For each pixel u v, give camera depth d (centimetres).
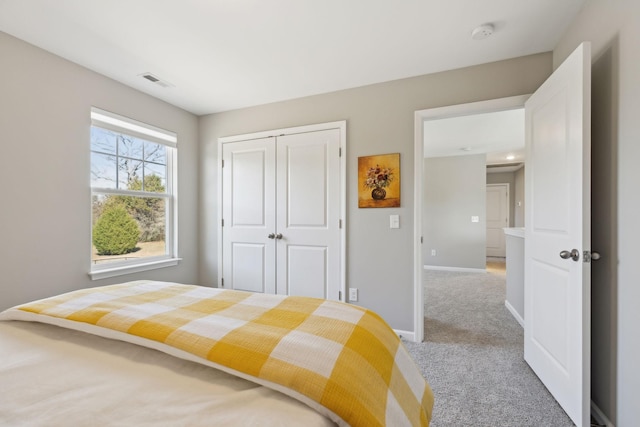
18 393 74
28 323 116
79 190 229
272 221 307
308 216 291
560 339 164
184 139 325
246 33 193
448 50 214
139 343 92
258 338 86
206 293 138
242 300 127
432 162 599
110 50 211
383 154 262
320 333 92
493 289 432
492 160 636
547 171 178
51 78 213
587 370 142
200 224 343
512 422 152
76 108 228
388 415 75
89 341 101
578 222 145
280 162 303
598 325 157
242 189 322
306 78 255
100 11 170
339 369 75
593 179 161
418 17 178
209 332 91
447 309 337
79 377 81
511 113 338
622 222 137
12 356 92
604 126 151
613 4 142
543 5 168
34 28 186
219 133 333
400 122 257
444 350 233
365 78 256
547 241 178
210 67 236
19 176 197
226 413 66
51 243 213
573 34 182
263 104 310
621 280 138
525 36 198
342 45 207
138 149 284
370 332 100
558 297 166
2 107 189
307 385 70
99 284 243
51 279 213
